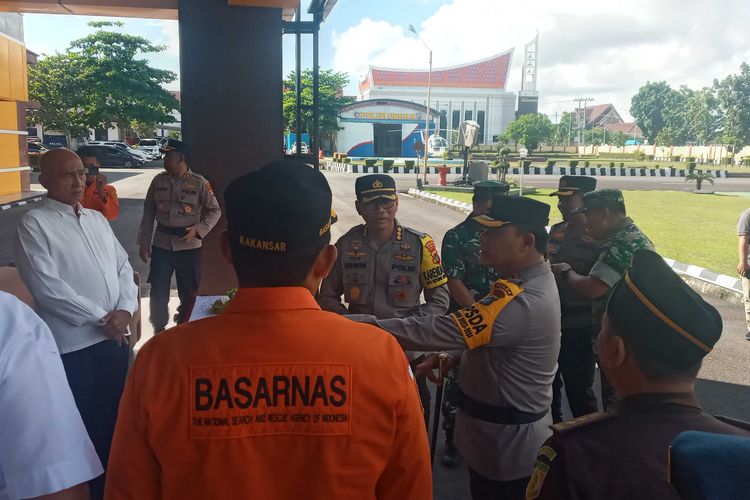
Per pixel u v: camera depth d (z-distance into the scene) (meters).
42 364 1.22
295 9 6.46
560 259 3.79
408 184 26.62
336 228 12.96
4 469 1.16
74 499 1.20
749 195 22.58
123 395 1.10
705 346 1.11
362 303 3.15
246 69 6.16
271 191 1.11
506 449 2.18
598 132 103.94
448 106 65.38
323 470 1.06
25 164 17.62
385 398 1.10
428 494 1.17
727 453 0.67
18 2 6.03
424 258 3.20
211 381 1.06
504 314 2.05
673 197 21.30
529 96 77.81
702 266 9.25
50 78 35.59
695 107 80.56
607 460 1.07
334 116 49.88
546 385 2.18
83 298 2.84
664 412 1.11
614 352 1.19
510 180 28.41
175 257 5.45
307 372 1.08
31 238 2.78
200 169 6.23
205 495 1.05
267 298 1.13
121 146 36.16
